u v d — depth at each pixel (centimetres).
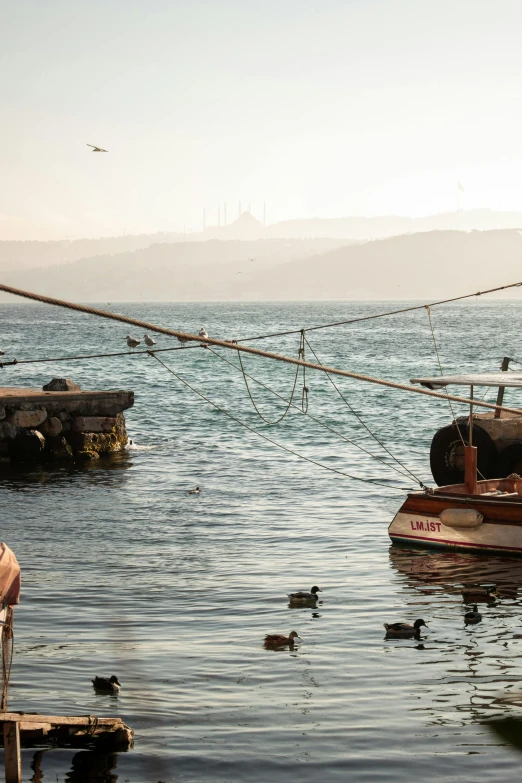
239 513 2683
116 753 1213
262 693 1390
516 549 2270
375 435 4191
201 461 3584
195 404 5409
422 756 1200
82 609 1784
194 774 1162
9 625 1230
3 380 6762
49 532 2461
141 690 1391
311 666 1499
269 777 1151
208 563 2142
